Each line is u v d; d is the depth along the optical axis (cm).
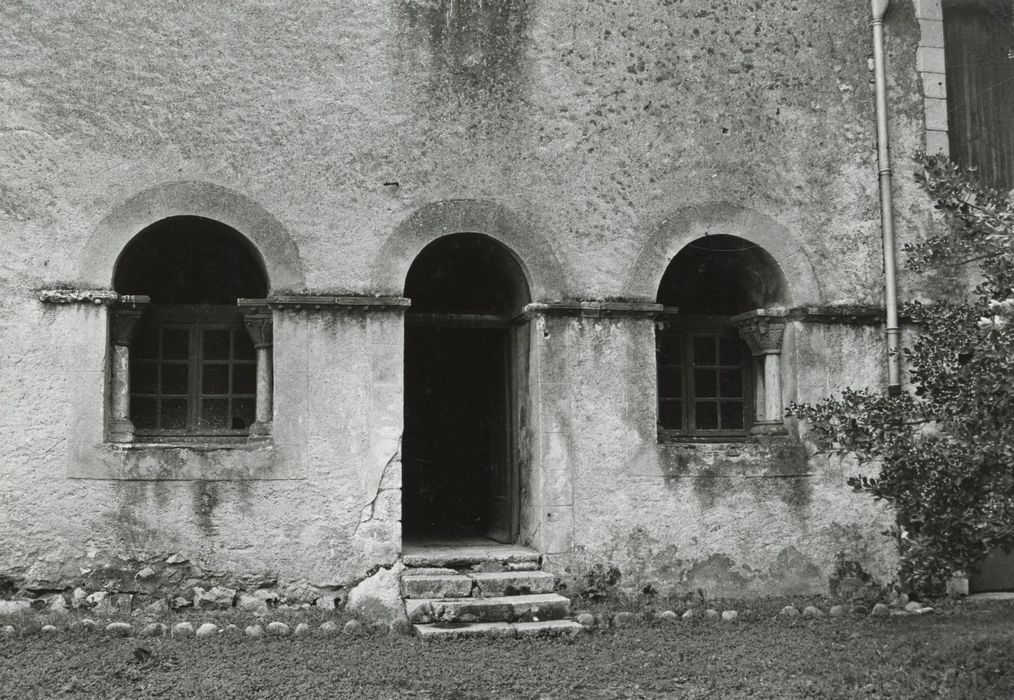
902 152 1089
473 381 1216
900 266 1075
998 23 1148
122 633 853
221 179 950
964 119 1126
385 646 840
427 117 994
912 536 812
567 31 1030
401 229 977
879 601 1023
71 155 931
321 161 970
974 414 731
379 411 959
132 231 934
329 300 953
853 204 1073
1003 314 711
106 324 927
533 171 1009
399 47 995
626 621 937
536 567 979
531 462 1010
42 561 901
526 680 762
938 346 801
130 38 948
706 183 1041
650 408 1012
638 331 1017
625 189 1025
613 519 994
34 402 909
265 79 967
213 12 964
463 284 1098
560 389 995
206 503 926
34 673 750
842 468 1045
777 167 1058
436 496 1220
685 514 1008
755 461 1026
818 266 1056
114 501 914
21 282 916
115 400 938
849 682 770
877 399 812
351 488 948
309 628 877
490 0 1016
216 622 891
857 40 1094
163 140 945
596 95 1029
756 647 859
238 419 996
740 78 1061
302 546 936
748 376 1102
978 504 741
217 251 1010
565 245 1009
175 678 746
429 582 937
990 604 1039
